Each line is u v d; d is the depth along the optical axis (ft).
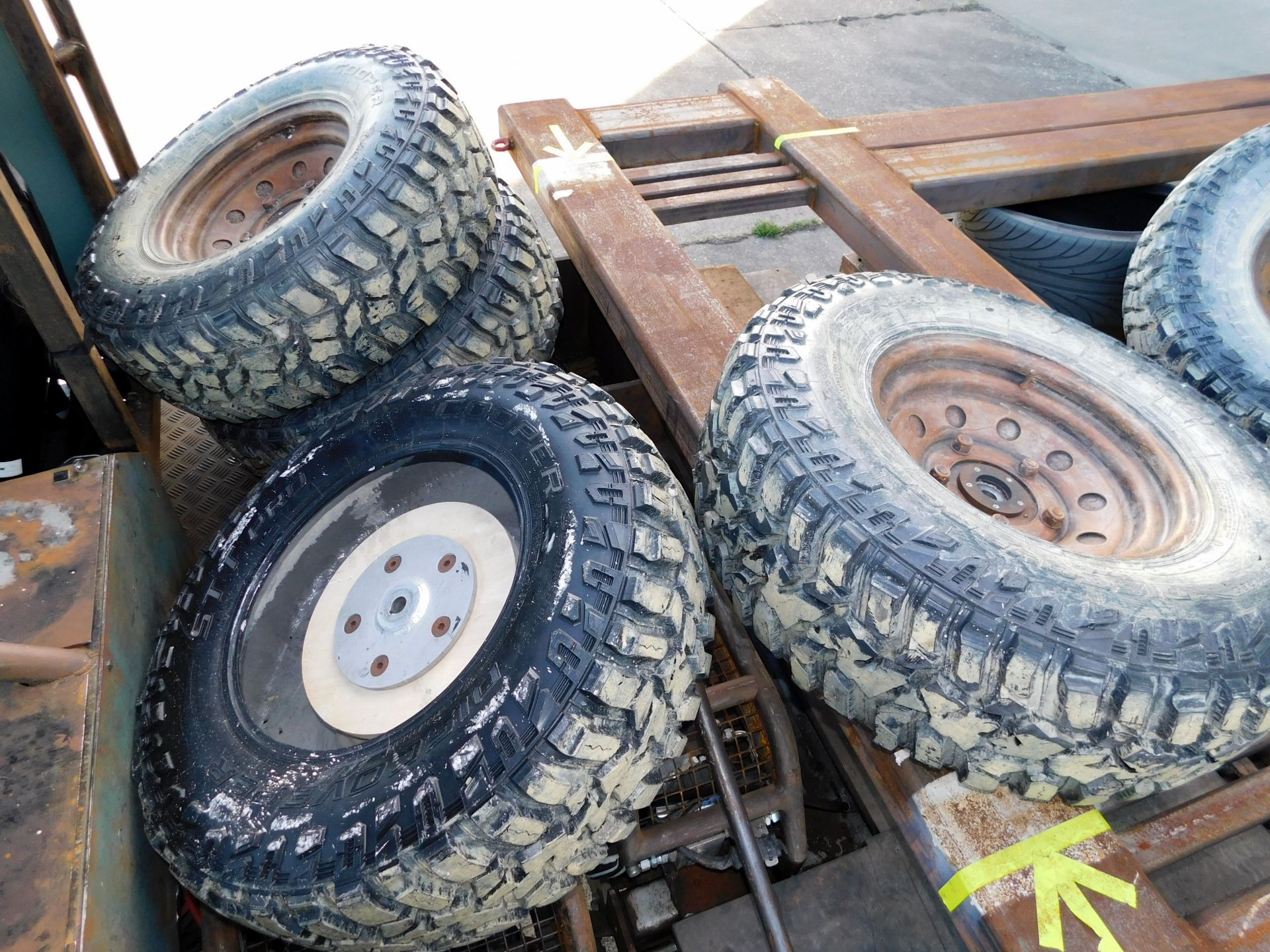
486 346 7.25
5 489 5.52
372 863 3.81
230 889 4.10
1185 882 5.47
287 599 5.77
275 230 6.22
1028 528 5.21
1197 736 3.75
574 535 4.29
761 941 4.88
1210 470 4.98
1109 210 11.05
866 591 4.03
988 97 17.40
